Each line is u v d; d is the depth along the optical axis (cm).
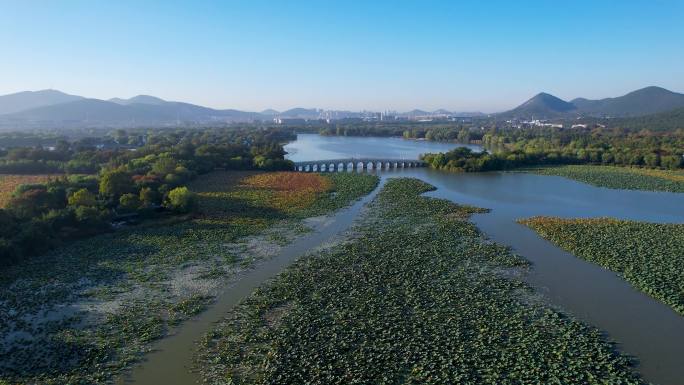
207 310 6219
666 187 16000
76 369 4828
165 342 5397
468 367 4816
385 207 12656
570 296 6638
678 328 5706
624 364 4903
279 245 9088
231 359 5012
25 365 4906
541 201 13750
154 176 14212
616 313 6103
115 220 10588
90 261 8044
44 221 8994
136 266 7838
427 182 17438
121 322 5869
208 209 12188
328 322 5806
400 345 5241
